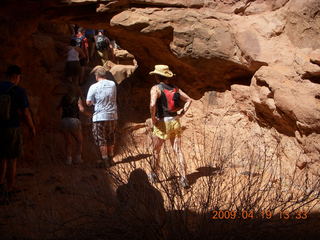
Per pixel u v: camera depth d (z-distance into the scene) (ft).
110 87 21.53
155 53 27.43
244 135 21.22
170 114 17.22
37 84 29.73
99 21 26.71
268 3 21.99
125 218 10.06
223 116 23.39
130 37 27.12
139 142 24.13
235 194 11.66
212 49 23.20
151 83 31.01
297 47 19.71
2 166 16.55
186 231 9.71
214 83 24.67
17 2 25.81
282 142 18.70
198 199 10.87
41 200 14.21
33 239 10.62
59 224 10.52
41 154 21.17
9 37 26.09
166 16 24.12
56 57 38.04
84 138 26.68
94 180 13.16
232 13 23.30
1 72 25.21
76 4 25.39
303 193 12.04
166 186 10.64
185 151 21.61
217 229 9.71
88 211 11.09
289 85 17.97
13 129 16.48
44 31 43.14
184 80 26.50
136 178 10.53
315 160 16.17
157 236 9.75
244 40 21.54
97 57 47.16
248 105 21.79
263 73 19.43
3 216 12.91
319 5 18.47
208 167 12.30
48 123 28.12
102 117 21.20
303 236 9.80
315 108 16.15
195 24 23.62
